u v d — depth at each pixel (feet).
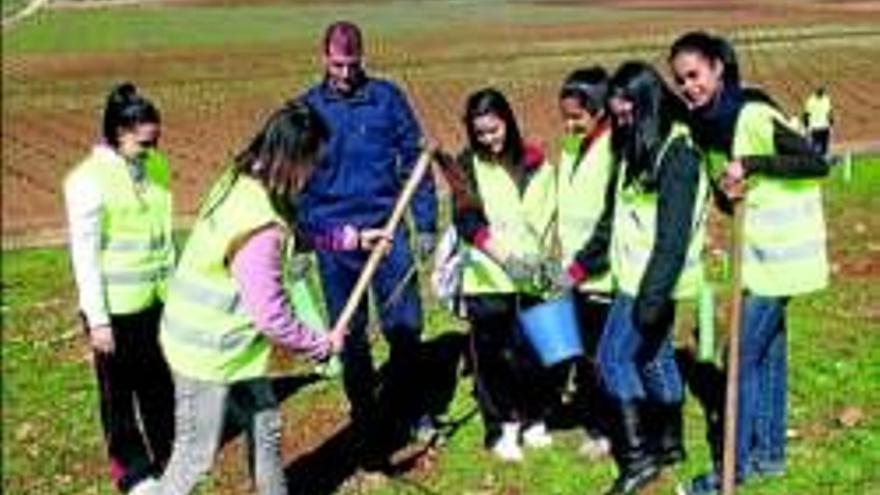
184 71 98.58
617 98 20.83
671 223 20.51
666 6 127.24
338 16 128.16
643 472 22.85
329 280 24.64
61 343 32.99
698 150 20.76
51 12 158.81
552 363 22.79
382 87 24.64
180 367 19.98
